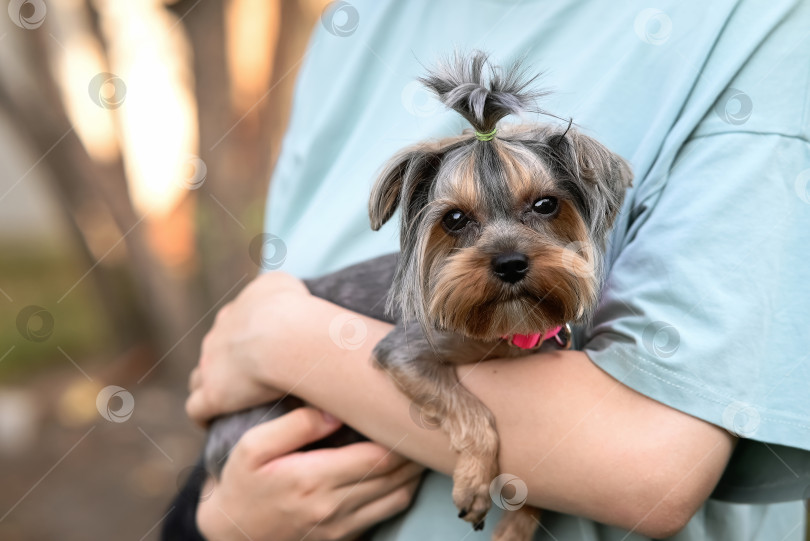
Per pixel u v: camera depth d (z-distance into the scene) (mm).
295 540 1758
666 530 1478
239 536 1799
